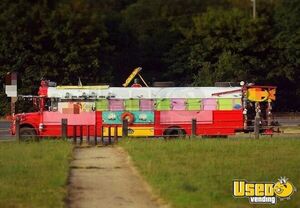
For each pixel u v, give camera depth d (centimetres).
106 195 3791
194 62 15838
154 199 3659
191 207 3300
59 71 14325
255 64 15700
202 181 3941
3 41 14162
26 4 14925
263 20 16125
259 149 5925
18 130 7512
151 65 17262
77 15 14788
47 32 14362
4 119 13525
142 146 6194
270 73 15988
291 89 16950
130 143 6575
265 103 8938
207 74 12888
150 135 8169
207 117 8288
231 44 15688
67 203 3519
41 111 8256
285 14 17062
